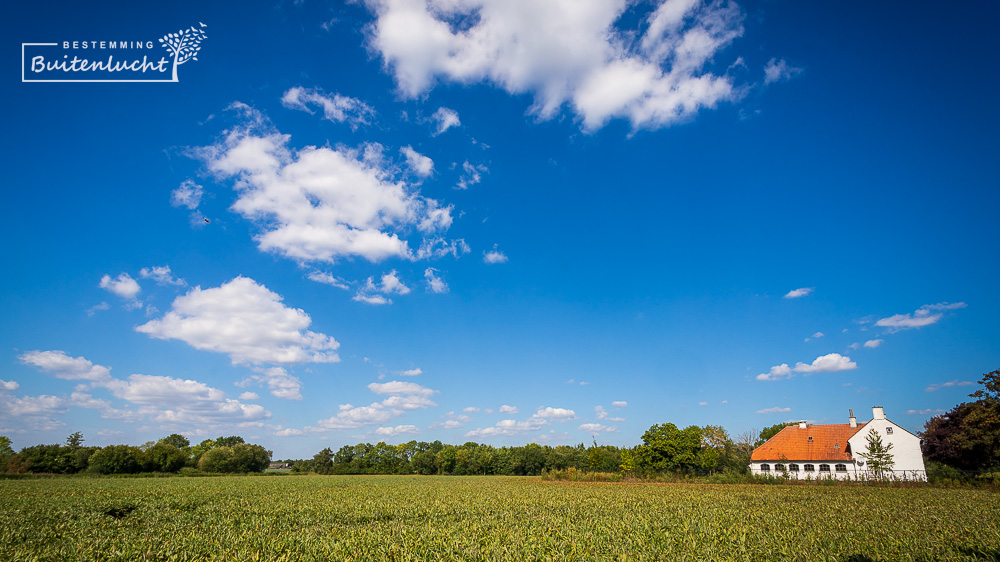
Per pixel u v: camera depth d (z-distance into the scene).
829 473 57.09
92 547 16.16
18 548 15.79
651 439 82.94
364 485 60.03
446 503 32.78
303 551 15.95
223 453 108.25
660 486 54.72
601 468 96.94
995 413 44.69
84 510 27.27
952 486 45.00
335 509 28.33
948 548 16.31
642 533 18.94
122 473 89.50
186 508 29.38
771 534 18.86
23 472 84.69
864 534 18.75
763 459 66.12
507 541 17.67
